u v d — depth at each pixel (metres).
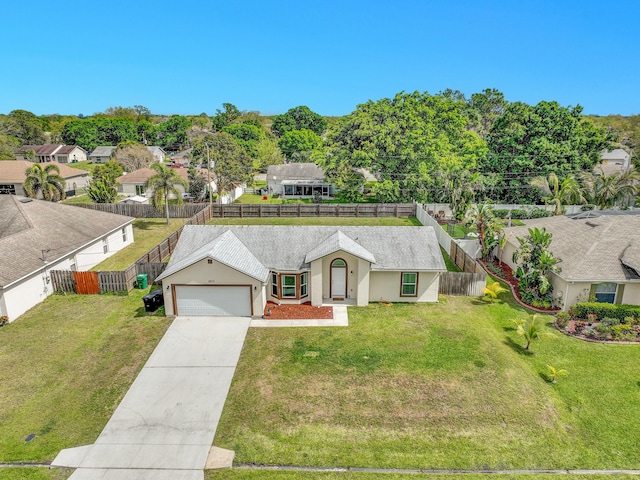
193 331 19.72
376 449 12.73
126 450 12.65
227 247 21.80
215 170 52.31
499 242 29.47
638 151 54.53
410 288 23.02
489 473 11.98
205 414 14.20
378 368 16.75
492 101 86.88
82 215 30.80
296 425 13.66
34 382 15.88
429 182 47.50
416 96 51.47
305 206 45.00
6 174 52.47
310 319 20.95
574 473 12.06
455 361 17.20
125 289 23.86
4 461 12.19
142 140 115.88
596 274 21.27
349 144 50.88
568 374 16.77
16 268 21.38
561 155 46.69
